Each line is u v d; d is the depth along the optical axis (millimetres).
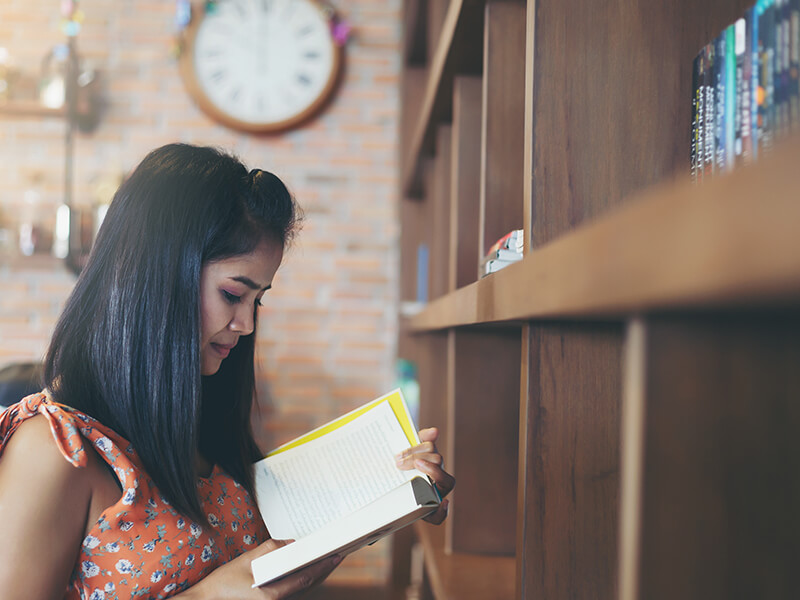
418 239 3000
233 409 1240
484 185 1122
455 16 1202
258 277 1081
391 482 1108
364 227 3361
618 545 744
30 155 3227
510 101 1119
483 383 1463
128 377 999
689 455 383
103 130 3254
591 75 749
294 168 3342
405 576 2705
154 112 3275
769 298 283
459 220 1453
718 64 646
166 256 1010
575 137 746
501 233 1121
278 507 1145
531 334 748
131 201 1039
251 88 3277
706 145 670
